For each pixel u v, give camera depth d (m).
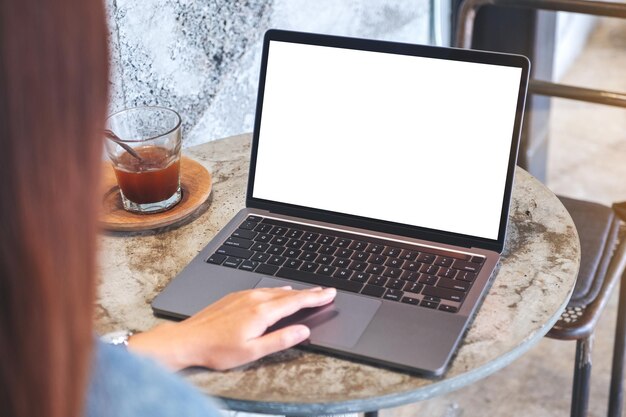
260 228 1.06
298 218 1.08
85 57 0.33
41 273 0.32
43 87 0.32
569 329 1.29
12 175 0.32
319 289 0.91
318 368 0.84
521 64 0.98
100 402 0.36
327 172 1.08
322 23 1.83
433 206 1.03
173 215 1.09
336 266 0.98
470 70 1.01
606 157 2.85
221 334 0.84
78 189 0.34
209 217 1.12
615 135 2.98
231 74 1.57
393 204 1.05
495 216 1.00
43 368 0.33
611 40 3.68
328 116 1.08
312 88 1.09
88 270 0.34
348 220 1.07
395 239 1.03
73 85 0.33
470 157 1.01
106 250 1.05
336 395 0.80
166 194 1.10
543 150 2.58
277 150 1.10
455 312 0.89
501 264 1.00
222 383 0.83
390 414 1.80
